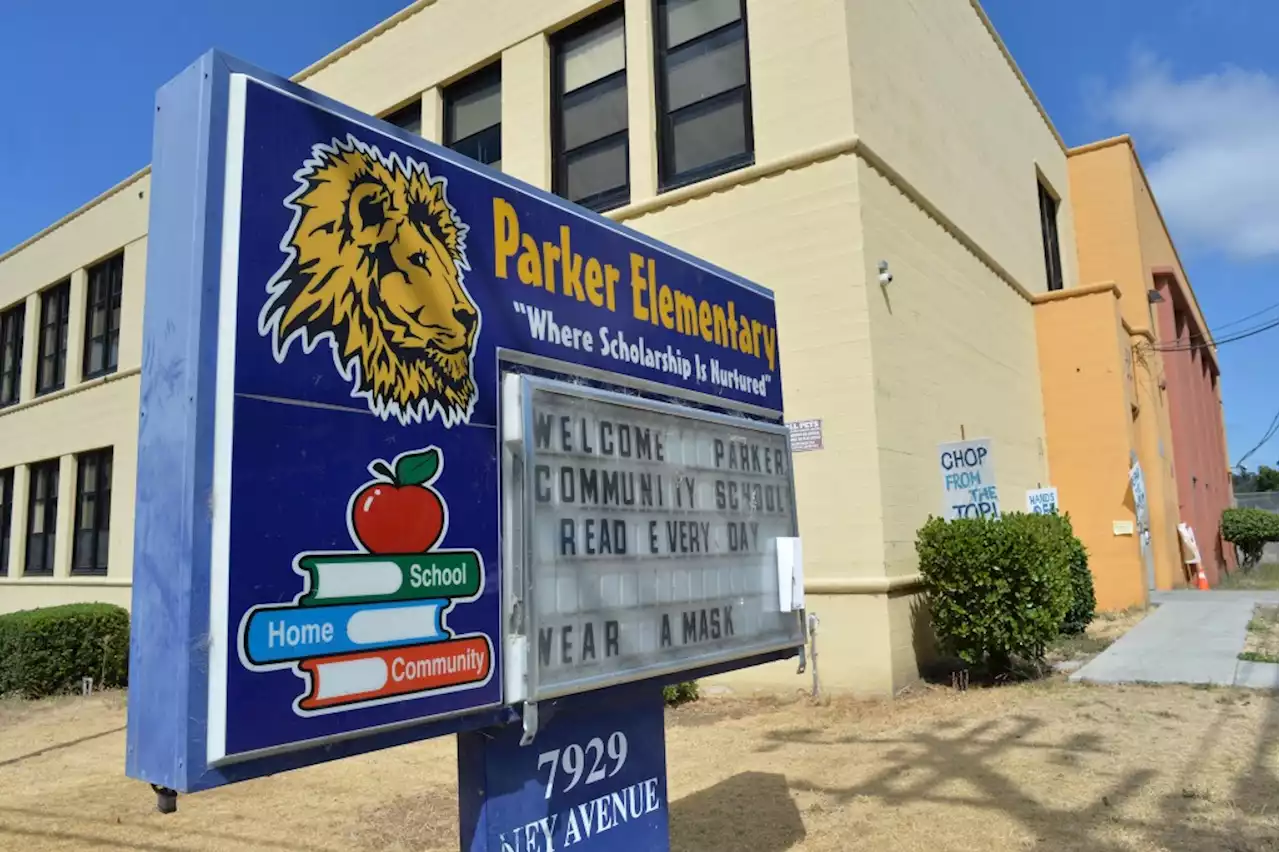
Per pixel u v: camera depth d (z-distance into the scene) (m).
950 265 12.12
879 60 10.56
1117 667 9.43
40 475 20.31
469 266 3.42
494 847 3.33
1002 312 14.24
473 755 3.39
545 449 3.51
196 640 2.38
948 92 12.94
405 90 13.97
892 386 9.73
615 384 4.12
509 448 3.43
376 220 3.05
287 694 2.56
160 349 2.62
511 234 3.65
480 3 12.98
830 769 6.47
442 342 3.24
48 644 12.18
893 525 9.30
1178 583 19.89
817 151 9.70
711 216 10.41
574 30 12.18
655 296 4.52
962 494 10.39
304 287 2.77
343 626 2.73
